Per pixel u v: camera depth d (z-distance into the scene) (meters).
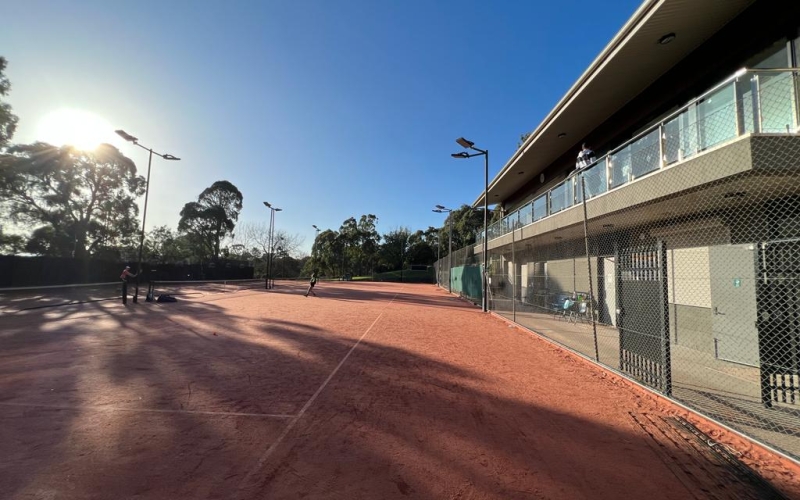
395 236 80.25
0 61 22.61
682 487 3.45
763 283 5.91
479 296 23.98
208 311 16.41
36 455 3.74
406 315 16.72
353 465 3.68
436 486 3.36
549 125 16.03
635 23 9.76
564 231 14.26
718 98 7.38
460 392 6.05
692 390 6.25
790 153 6.14
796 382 6.41
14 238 30.67
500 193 29.73
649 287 6.44
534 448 4.16
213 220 54.19
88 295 23.56
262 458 3.78
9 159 27.67
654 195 8.57
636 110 13.24
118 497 3.08
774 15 8.27
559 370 7.60
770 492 3.40
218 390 5.86
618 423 4.92
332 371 7.11
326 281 59.44
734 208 8.84
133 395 5.55
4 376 6.41
